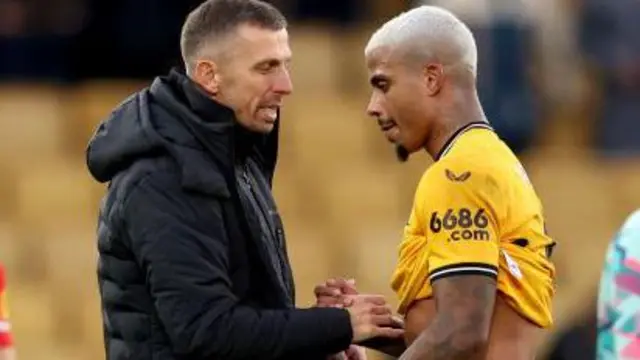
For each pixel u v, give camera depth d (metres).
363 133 33.50
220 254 18.88
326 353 19.08
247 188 19.38
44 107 33.41
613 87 34.41
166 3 33.59
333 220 32.78
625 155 34.22
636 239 17.89
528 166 33.28
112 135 19.11
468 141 18.70
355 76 33.94
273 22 19.16
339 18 35.12
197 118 18.95
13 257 32.22
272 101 19.16
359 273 32.03
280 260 19.59
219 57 19.05
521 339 18.64
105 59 33.91
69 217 32.78
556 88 33.78
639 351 17.78
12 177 33.03
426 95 18.86
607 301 17.97
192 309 18.72
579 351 25.86
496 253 18.41
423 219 18.64
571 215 33.16
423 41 18.83
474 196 18.41
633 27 34.44
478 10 32.25
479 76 32.38
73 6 34.22
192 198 18.86
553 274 19.03
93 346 31.70
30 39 34.19
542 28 33.50
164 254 18.75
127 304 19.06
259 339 18.78
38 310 31.81
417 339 18.34
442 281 18.33
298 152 33.34
